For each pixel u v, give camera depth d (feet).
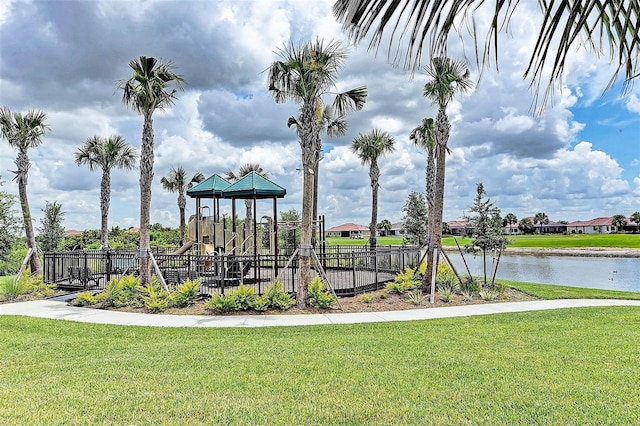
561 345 22.63
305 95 37.19
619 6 4.30
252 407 14.69
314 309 36.24
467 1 4.25
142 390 16.37
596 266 108.17
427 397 15.40
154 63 40.86
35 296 44.80
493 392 15.74
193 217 65.21
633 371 17.97
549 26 4.14
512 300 41.78
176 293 38.24
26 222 55.16
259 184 51.31
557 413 13.83
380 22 4.30
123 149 79.61
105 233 77.77
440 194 43.62
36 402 15.19
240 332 27.68
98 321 31.83
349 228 329.11
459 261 131.13
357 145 76.69
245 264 51.34
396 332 26.99
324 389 16.29
